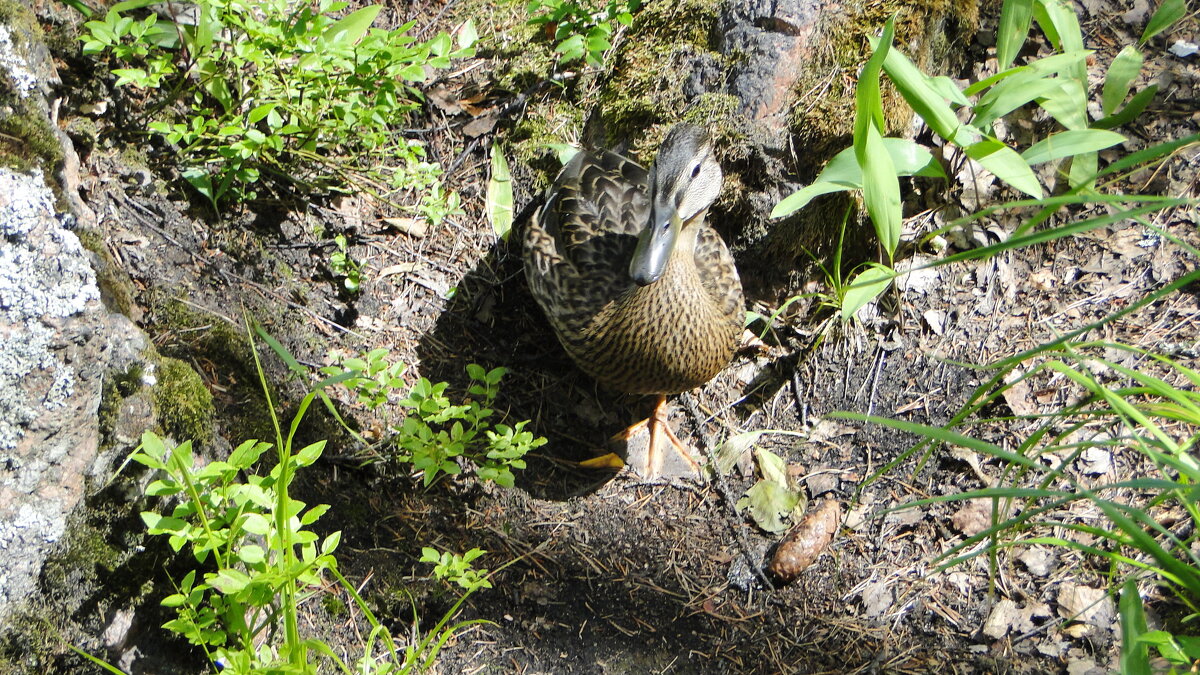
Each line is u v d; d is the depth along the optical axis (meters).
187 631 2.88
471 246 5.14
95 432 3.22
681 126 4.47
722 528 4.58
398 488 4.41
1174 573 2.59
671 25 5.32
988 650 4.05
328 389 4.47
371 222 5.01
